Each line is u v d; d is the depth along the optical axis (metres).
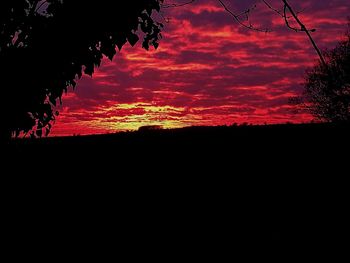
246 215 6.36
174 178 7.00
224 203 6.67
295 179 6.88
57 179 6.48
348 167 6.81
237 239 5.94
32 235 5.30
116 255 5.58
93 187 6.77
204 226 6.23
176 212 6.44
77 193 6.53
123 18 3.35
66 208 6.19
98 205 6.44
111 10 3.27
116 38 3.45
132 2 3.35
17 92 3.25
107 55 3.48
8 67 3.23
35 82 3.27
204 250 5.75
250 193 6.68
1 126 3.33
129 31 3.47
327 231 5.96
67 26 3.22
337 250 5.57
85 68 3.46
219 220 6.39
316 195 6.57
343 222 6.04
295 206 6.44
